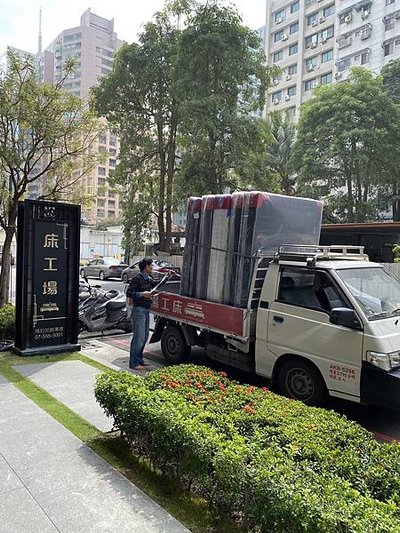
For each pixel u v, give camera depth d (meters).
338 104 23.28
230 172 21.47
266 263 5.92
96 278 26.50
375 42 36.72
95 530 2.68
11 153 8.41
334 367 4.95
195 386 4.10
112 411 3.90
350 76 24.62
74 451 3.73
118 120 23.89
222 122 20.06
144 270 6.97
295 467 2.66
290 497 2.33
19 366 6.44
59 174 9.41
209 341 6.64
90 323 9.09
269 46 48.44
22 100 8.41
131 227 24.70
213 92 20.92
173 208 22.47
